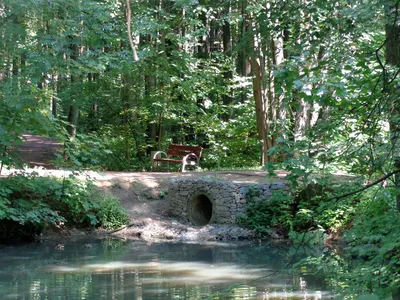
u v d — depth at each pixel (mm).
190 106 22547
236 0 8648
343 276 6023
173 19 21453
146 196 16531
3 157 13250
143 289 8781
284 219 14672
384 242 5523
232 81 23938
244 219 15055
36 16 11680
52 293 8523
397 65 5734
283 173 17016
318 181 5777
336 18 5594
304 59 5070
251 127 23359
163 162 22391
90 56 14516
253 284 9109
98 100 23047
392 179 5582
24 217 13492
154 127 24406
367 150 5312
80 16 12203
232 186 15273
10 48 11133
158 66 21078
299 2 5895
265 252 12500
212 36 29578
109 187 16344
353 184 5547
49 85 16797
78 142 14562
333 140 5637
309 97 4832
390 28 6094
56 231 14734
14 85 11719
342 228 12844
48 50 12555
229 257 11891
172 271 10312
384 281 5453
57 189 14586
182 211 15977
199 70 22438
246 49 6598
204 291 8609
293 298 8039
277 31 6086
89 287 8953
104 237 14875
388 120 5254
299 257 11406
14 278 9703
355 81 5219
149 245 13766
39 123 12898
